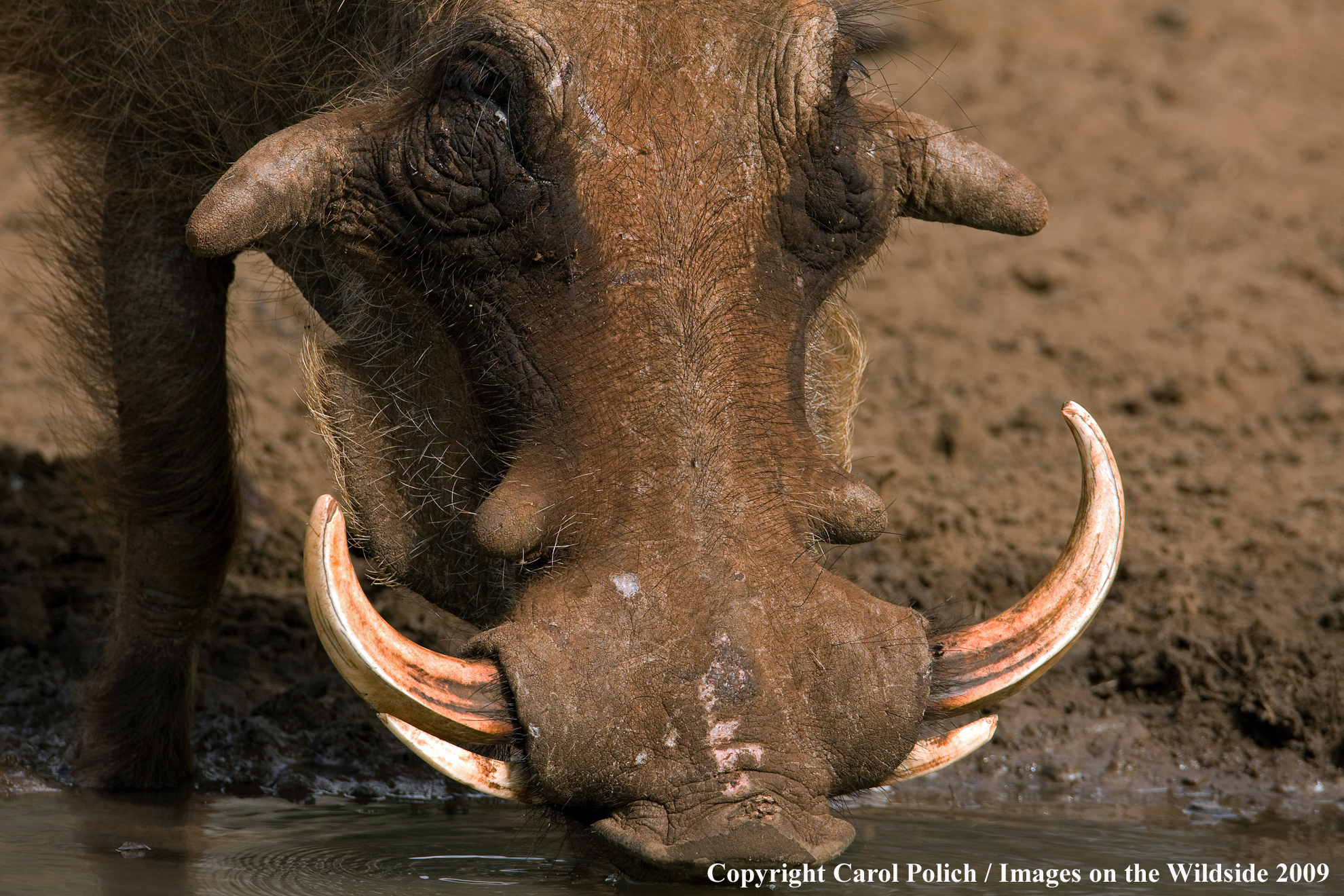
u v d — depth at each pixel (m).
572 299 6.66
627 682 6.21
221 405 10.09
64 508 14.11
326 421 7.82
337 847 8.39
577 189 6.70
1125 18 26.66
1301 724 11.08
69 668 11.65
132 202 9.70
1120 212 20.86
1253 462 15.52
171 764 10.04
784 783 6.21
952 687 6.73
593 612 6.32
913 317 18.36
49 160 10.74
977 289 19.12
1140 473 15.23
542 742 6.17
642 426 6.53
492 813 9.33
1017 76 24.38
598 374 6.59
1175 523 14.15
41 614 12.02
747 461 6.62
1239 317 18.28
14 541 13.32
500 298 6.80
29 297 17.14
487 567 7.56
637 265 6.65
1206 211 20.67
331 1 8.33
